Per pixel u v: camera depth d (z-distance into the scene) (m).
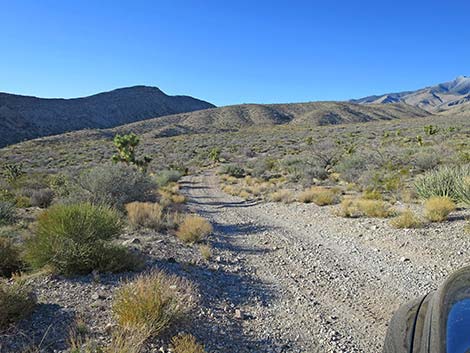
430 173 15.12
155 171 47.34
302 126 151.50
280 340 4.63
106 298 5.36
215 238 11.08
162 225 11.88
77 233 6.55
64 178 24.61
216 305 5.61
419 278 6.80
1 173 42.69
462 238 8.74
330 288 6.58
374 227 10.87
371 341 4.61
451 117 135.75
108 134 136.62
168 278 6.21
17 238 9.71
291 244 10.23
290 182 28.81
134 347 3.72
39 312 4.77
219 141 96.69
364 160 31.30
